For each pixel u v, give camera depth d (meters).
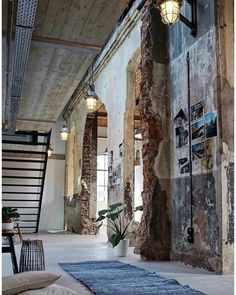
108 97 9.73
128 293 3.54
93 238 10.21
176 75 6.15
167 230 6.03
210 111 5.09
